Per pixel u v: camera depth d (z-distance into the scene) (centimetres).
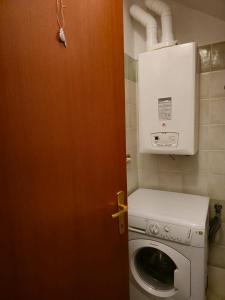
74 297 73
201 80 155
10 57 48
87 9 71
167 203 152
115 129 90
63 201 66
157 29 161
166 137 145
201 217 128
